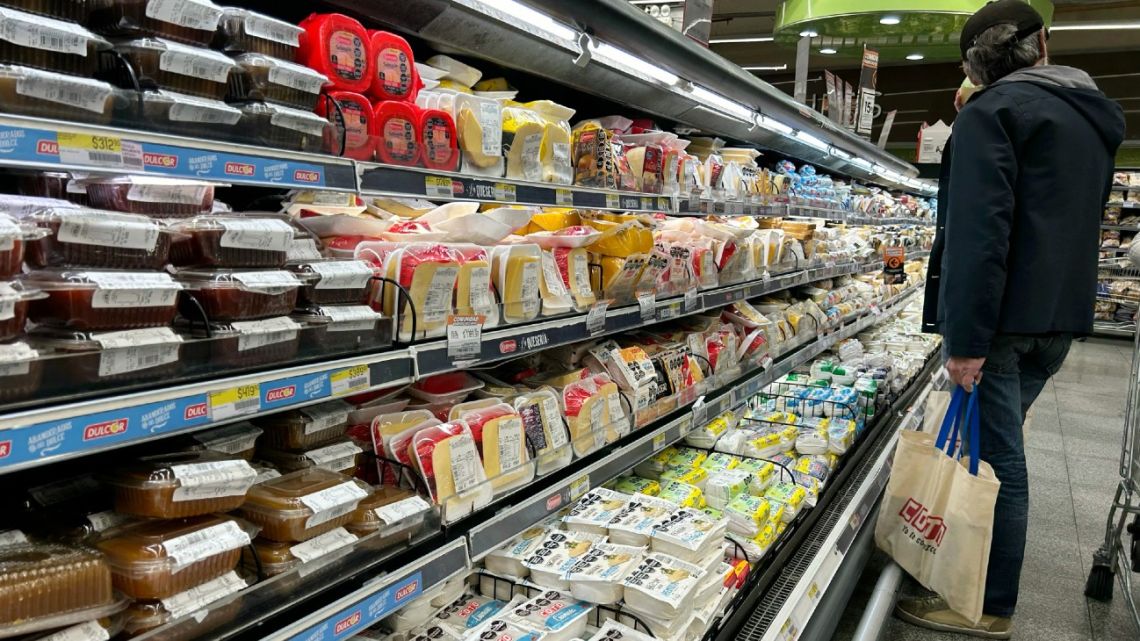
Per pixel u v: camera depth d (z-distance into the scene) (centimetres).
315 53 113
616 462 182
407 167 122
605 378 187
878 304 473
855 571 242
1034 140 221
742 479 220
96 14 88
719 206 249
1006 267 226
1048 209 222
